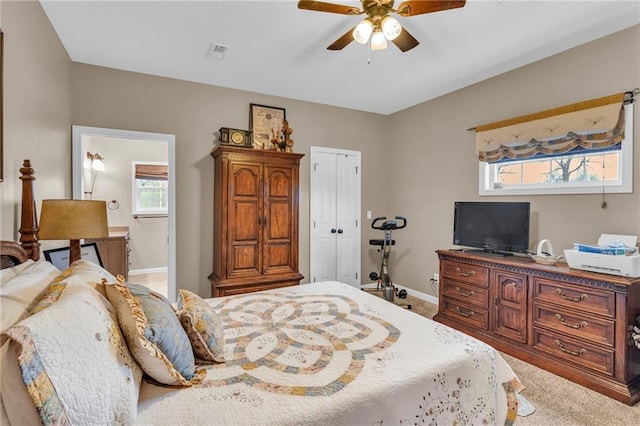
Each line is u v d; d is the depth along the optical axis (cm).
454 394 139
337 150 467
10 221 178
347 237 477
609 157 271
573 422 189
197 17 245
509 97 340
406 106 466
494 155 348
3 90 168
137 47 292
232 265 349
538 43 282
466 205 346
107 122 331
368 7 196
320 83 379
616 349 214
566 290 241
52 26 254
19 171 191
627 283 208
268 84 382
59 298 107
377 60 318
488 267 299
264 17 245
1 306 97
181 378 122
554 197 303
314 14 242
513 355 274
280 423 105
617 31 260
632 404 204
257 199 361
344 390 121
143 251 598
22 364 77
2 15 170
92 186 561
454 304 334
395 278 492
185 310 147
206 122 380
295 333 173
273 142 386
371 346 157
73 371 87
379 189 503
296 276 377
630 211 254
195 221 375
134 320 116
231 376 131
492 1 224
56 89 267
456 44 284
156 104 354
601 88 270
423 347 156
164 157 614
